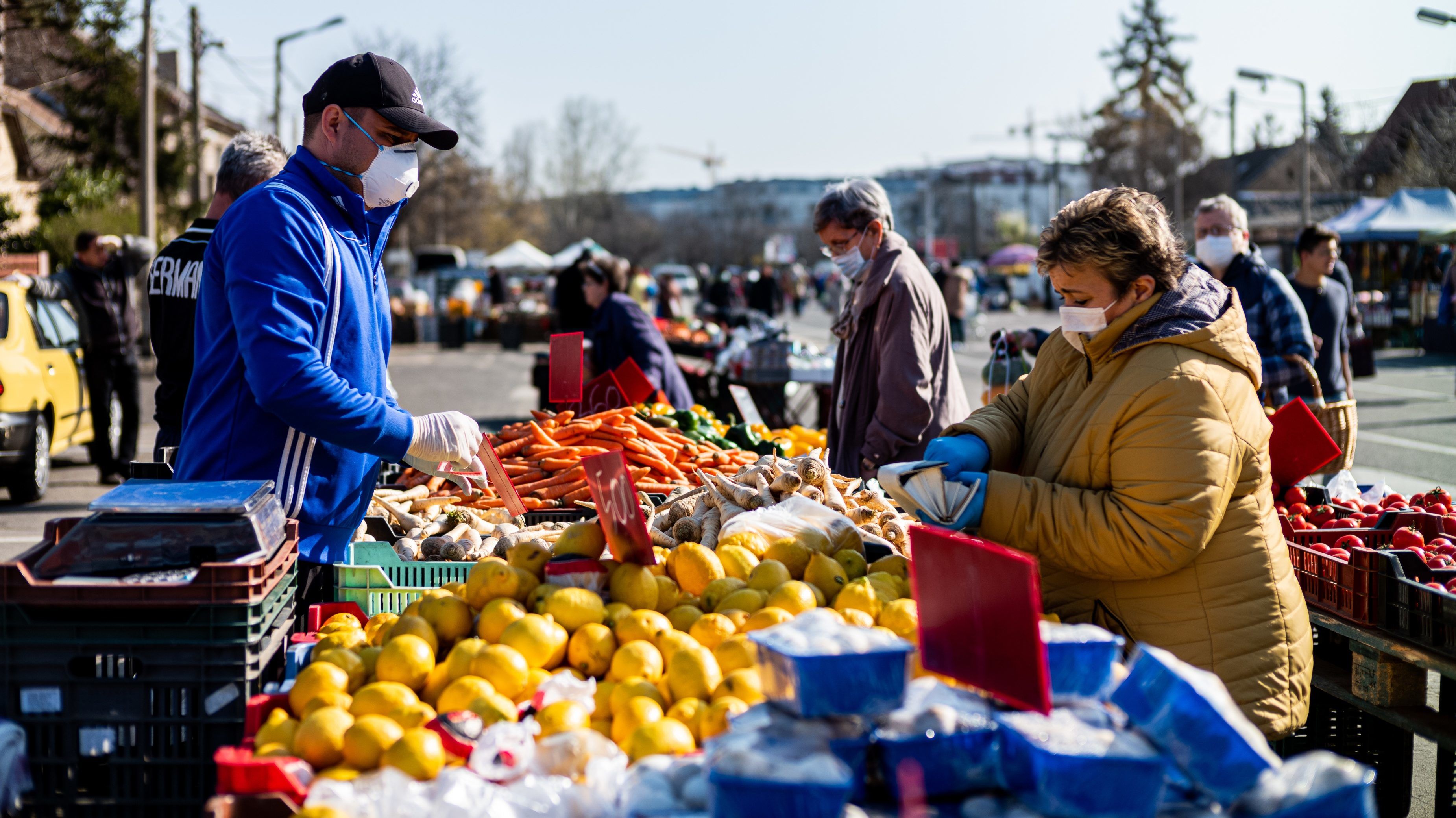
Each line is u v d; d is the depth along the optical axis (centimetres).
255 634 230
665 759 199
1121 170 6100
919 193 10800
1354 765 176
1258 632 267
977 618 199
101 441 1016
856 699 191
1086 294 270
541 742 207
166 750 228
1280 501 418
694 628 255
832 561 284
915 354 483
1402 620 318
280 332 282
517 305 3544
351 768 212
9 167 2753
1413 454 1169
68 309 1119
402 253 4672
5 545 797
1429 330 2372
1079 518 264
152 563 234
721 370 1215
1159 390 259
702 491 383
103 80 2475
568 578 270
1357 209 2677
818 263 9456
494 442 537
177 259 409
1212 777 178
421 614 259
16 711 225
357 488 324
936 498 275
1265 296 557
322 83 312
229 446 302
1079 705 200
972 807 186
